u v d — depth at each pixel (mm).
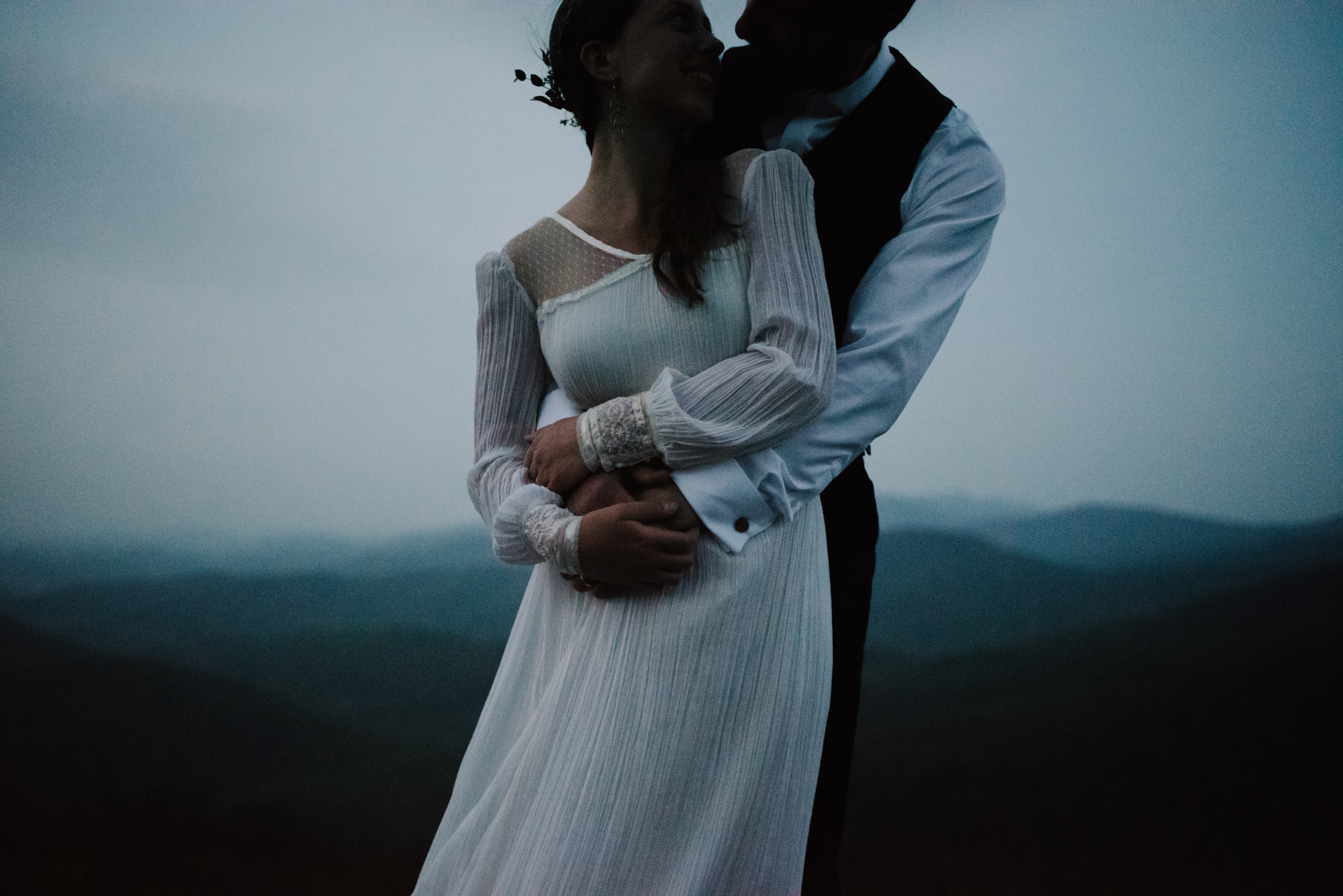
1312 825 3283
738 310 1275
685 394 1225
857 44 1510
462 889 1326
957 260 1525
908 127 1555
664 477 1249
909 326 1446
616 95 1303
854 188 1536
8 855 3359
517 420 1410
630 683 1258
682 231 1258
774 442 1265
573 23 1314
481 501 1377
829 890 1586
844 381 1382
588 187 1375
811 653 1298
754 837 1244
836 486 1593
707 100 1286
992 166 1590
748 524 1270
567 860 1231
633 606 1281
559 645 1393
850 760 1625
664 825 1231
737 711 1252
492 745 1463
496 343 1396
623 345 1275
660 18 1274
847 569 1594
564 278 1338
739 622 1256
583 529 1238
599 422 1251
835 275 1535
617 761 1244
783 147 1589
